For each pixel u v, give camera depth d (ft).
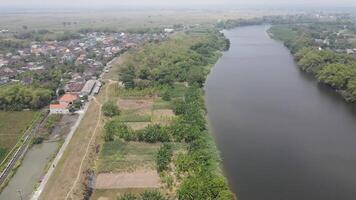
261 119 592.60
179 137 501.97
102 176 419.54
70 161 458.91
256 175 424.05
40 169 454.40
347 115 609.01
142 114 608.19
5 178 429.38
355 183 409.28
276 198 380.17
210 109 640.17
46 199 382.83
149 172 424.87
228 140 515.09
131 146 492.13
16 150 500.74
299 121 583.58
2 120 613.11
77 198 379.55
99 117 600.80
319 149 487.20
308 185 404.77
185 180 392.88
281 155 472.03
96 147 490.49
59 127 582.76
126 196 369.30
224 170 434.30
